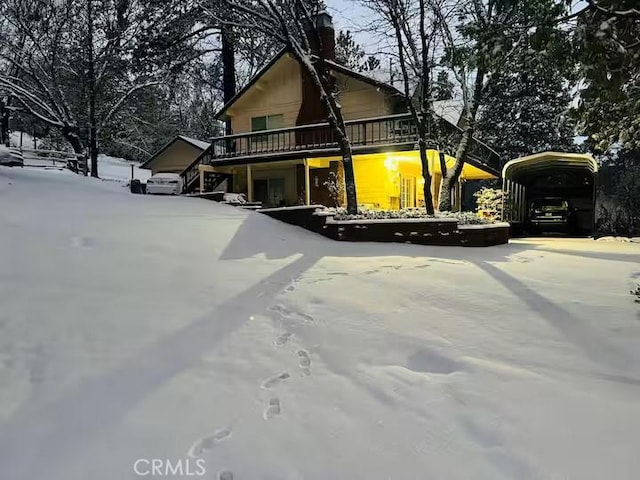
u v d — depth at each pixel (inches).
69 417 112.7
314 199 691.4
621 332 156.3
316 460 97.0
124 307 176.9
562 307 183.6
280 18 446.3
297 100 722.8
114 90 876.6
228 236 309.3
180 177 693.3
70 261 223.1
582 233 643.5
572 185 721.0
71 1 800.3
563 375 128.3
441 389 122.6
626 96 255.6
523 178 715.4
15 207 322.0
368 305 188.2
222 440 104.3
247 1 513.3
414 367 137.9
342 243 346.9
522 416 108.7
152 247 262.2
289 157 638.5
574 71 245.3
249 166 677.9
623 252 342.0
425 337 156.4
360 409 115.0
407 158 623.2
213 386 126.9
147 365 137.1
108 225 299.9
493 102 1053.8
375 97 650.2
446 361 139.4
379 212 416.8
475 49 260.7
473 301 192.7
